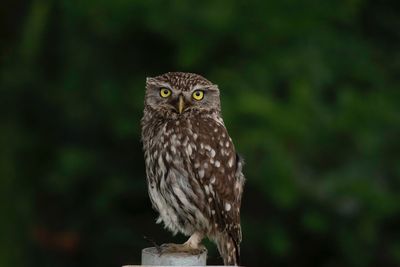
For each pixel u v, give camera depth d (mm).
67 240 15984
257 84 14555
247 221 15250
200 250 8250
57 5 15969
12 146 15641
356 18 16234
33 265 15523
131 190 15969
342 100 14438
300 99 14023
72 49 15945
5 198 15219
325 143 14242
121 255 16203
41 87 16109
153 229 16156
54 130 16203
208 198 8562
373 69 15672
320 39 15195
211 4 14609
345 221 14344
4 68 16266
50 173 15367
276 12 14789
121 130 15250
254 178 13672
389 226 15383
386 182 14422
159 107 8695
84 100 15945
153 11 14656
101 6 14836
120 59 16125
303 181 13953
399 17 16938
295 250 15945
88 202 16016
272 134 13711
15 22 17172
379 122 14438
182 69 15133
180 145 8516
